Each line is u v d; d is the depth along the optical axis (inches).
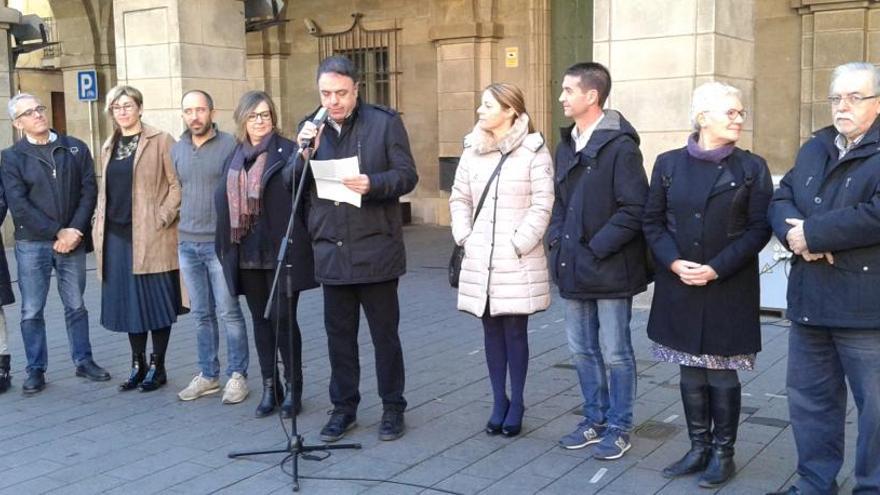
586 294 175.9
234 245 206.1
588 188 174.6
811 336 149.9
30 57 976.9
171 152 226.4
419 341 289.4
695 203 156.9
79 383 247.6
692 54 294.2
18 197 237.3
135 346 240.7
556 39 576.7
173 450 193.0
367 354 271.1
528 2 570.9
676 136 299.9
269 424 208.8
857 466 148.2
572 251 177.2
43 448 196.1
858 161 138.4
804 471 155.2
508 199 184.5
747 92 314.8
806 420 152.7
